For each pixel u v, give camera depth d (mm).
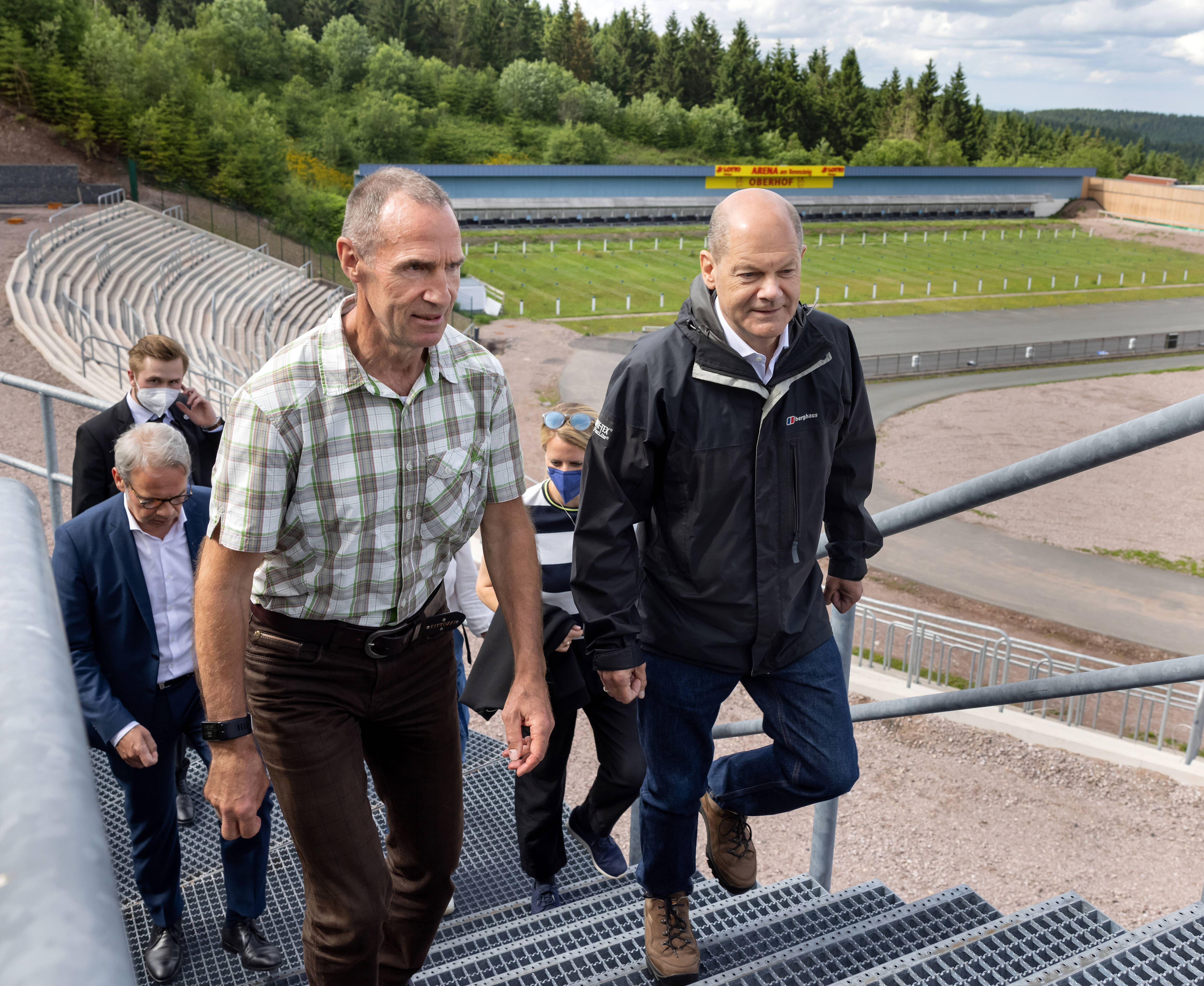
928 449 28594
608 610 2332
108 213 45562
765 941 2770
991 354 43969
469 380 1915
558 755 3525
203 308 36062
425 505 1895
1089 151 138250
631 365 2289
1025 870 7883
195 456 4184
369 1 147625
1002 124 149750
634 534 2381
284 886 3670
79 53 61969
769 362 2287
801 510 2369
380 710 1990
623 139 129750
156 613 3113
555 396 34938
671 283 62469
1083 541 20812
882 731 9969
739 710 10281
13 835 376
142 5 120062
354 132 101188
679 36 154125
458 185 80875
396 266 1651
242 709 1828
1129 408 34656
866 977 2332
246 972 3168
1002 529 21344
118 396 17406
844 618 3035
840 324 2424
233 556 1783
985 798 8859
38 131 58438
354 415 1781
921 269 70500
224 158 60219
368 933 1964
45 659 524
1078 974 2146
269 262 48000
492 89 124375
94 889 357
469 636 10047
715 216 2201
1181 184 96688
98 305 29312
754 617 2396
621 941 2758
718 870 2881
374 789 4457
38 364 18609
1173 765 9172
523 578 2123
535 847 3617
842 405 2408
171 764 3164
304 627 1899
